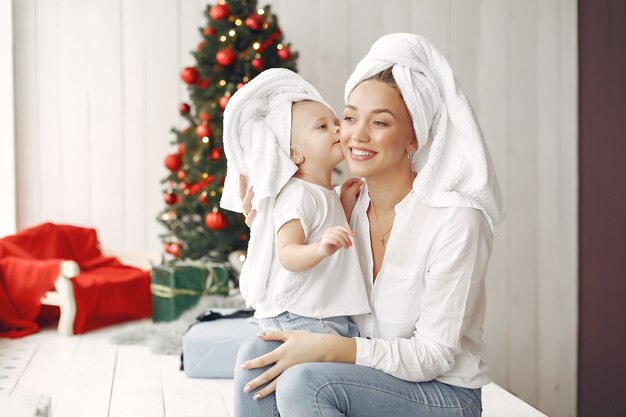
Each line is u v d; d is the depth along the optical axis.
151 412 2.86
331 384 1.78
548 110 5.25
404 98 1.91
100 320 4.37
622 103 4.39
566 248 5.27
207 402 2.99
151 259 4.81
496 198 1.95
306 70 5.09
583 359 5.12
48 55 4.95
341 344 1.84
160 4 5.03
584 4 5.08
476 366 1.93
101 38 4.99
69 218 5.01
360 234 2.07
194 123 4.51
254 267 2.04
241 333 3.33
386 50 1.93
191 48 5.06
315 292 1.94
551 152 5.26
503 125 5.23
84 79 4.99
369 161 1.92
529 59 5.24
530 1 5.22
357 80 1.98
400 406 1.82
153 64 5.04
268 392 1.86
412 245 1.95
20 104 4.93
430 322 1.86
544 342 5.27
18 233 4.50
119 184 5.05
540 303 5.28
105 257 4.74
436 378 1.90
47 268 4.17
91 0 4.97
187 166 4.41
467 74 5.21
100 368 3.48
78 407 2.91
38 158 4.97
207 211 4.36
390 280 1.96
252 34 4.41
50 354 3.74
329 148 2.06
